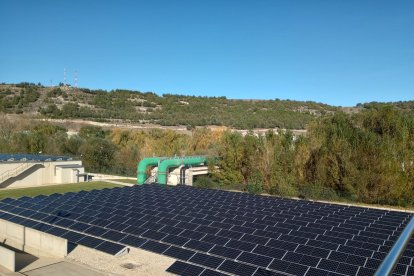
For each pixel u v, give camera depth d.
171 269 17.80
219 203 30.61
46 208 28.48
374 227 23.88
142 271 20.00
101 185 54.91
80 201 30.58
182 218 25.05
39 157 58.41
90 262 21.34
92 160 69.12
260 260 17.97
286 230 22.48
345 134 49.81
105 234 22.67
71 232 23.25
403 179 43.53
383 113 51.12
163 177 48.62
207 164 57.03
